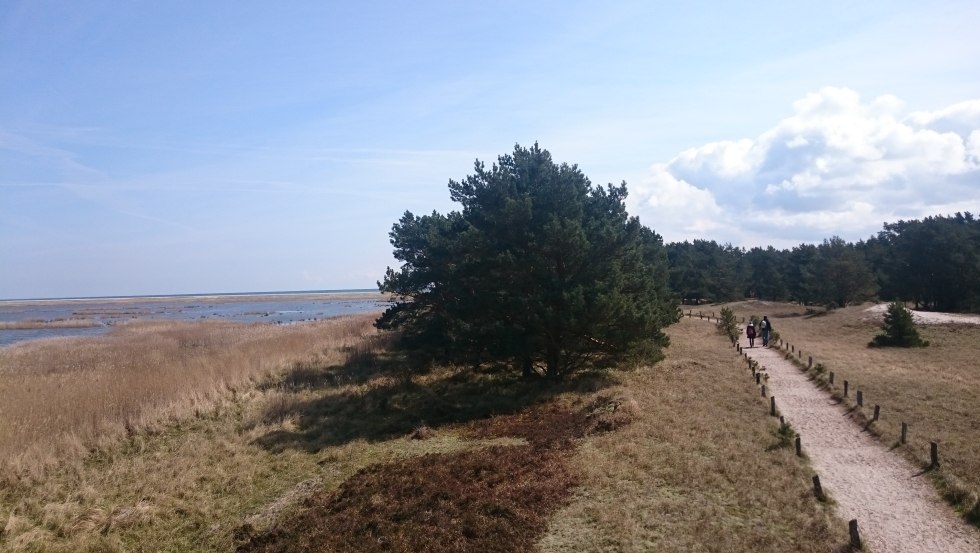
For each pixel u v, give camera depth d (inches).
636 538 426.3
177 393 926.4
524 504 497.4
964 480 537.0
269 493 580.1
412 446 709.9
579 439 693.9
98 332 2608.3
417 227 1310.3
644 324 954.1
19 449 646.5
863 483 554.9
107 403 855.1
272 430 779.4
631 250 1047.0
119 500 555.2
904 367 1192.2
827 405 877.8
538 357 1114.7
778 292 3280.0
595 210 1074.7
